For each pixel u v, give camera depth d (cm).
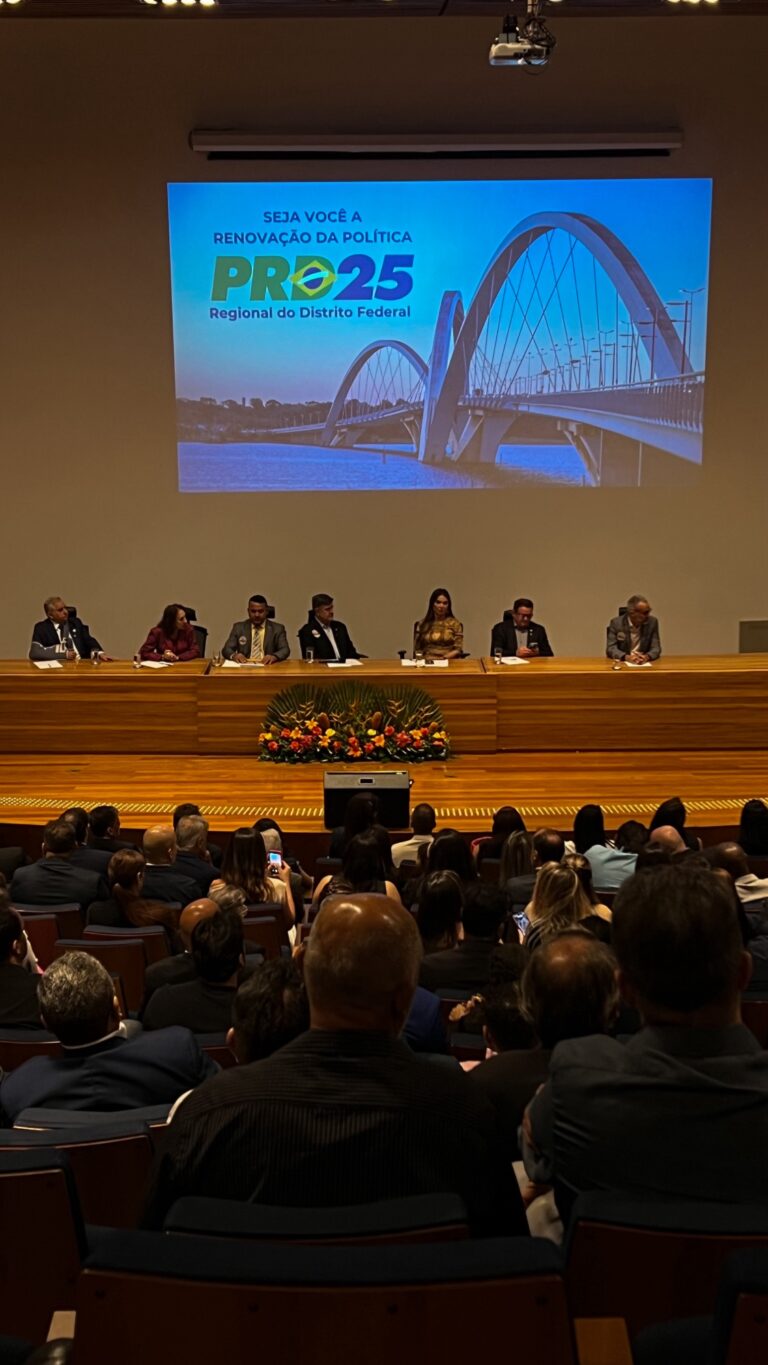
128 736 922
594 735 916
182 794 821
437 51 1141
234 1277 132
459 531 1224
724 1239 153
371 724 899
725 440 1210
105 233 1174
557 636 1241
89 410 1203
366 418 1203
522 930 464
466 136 1138
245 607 1238
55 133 1158
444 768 880
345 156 1155
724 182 1167
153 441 1209
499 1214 177
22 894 561
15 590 1233
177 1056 287
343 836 652
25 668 939
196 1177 172
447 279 1179
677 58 1145
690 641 1244
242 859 545
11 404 1201
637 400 1202
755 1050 180
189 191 1164
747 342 1195
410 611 1238
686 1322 155
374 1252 136
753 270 1182
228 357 1193
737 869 509
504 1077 252
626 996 186
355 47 1139
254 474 1214
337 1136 170
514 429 1205
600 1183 177
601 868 561
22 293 1184
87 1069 281
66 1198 181
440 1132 172
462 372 1194
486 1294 132
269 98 1148
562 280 1178
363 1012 180
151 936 476
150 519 1221
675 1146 174
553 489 1216
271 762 902
